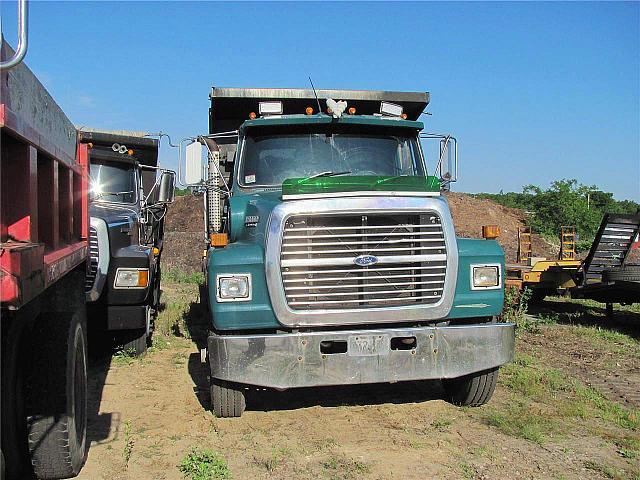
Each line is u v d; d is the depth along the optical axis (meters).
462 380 6.16
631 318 11.89
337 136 7.22
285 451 5.03
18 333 3.97
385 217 5.45
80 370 4.64
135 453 5.00
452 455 4.95
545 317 11.85
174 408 6.21
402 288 5.50
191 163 7.25
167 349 8.98
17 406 4.01
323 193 5.41
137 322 7.96
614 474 4.53
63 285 4.64
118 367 7.92
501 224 26.27
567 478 4.52
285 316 5.28
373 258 5.38
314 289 5.34
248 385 5.71
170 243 25.27
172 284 18.56
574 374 7.53
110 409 6.19
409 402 6.41
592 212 31.52
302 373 5.29
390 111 7.60
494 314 5.74
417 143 7.47
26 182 3.29
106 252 7.66
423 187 5.58
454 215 25.94
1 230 3.05
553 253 23.78
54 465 4.20
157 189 11.20
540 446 5.14
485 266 5.69
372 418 5.89
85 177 5.48
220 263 5.34
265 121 6.97
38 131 3.61
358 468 4.69
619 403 6.38
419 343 5.46
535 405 6.25
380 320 5.41
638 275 10.60
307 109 7.29
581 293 11.69
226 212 7.06
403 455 4.96
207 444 5.21
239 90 8.23
